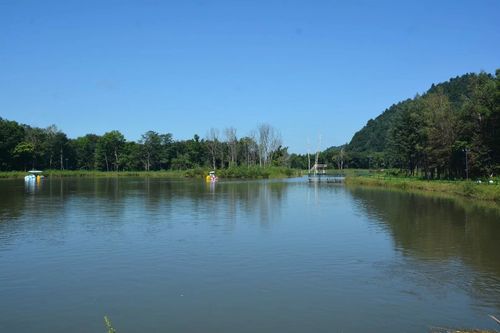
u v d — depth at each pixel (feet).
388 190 231.71
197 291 56.29
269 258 72.43
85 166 556.10
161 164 565.94
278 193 208.85
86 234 93.86
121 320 47.55
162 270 65.62
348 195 196.44
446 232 95.45
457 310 49.57
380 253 75.77
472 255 74.08
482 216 119.75
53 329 45.50
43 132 517.96
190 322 46.85
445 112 261.65
